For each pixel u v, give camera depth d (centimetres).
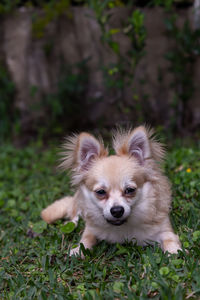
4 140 161
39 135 158
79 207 77
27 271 71
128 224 72
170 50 147
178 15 146
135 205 71
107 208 69
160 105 150
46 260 70
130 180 70
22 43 159
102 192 71
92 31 152
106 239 75
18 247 79
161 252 68
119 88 133
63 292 63
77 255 71
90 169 73
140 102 149
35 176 119
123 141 76
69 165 76
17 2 156
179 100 149
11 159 138
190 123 150
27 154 142
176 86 148
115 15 145
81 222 83
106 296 60
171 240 71
